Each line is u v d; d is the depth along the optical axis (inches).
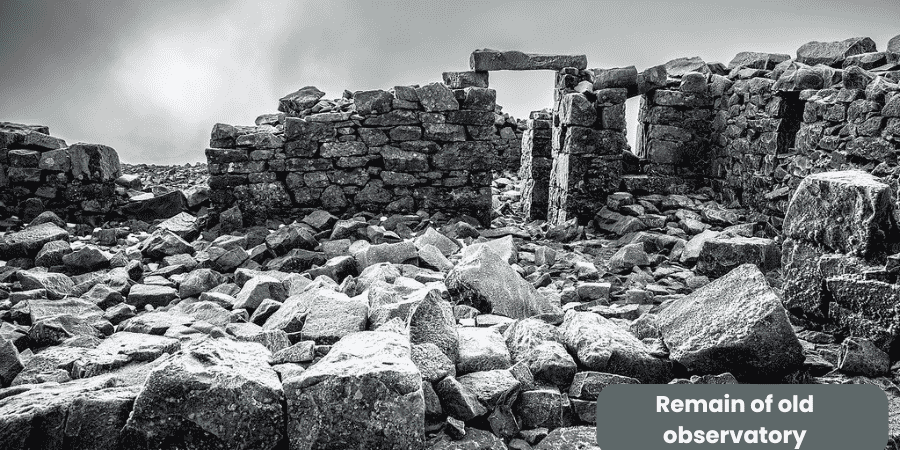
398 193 407.2
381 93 401.1
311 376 130.3
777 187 358.3
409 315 172.2
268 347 181.5
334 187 402.6
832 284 192.4
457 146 410.3
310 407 129.1
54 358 177.2
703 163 436.1
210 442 129.3
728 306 173.2
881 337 180.1
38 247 325.7
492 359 169.9
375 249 295.3
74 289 273.9
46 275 275.6
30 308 234.8
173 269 308.0
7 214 393.4
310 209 402.3
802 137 339.9
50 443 130.3
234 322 228.1
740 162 397.7
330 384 128.5
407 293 227.6
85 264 307.1
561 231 378.9
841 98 311.6
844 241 193.5
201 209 410.9
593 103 406.0
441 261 301.6
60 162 397.4
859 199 187.9
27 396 138.6
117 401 133.1
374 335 154.8
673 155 432.1
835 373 173.6
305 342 169.6
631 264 304.7
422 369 151.3
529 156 504.4
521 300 236.1
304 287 262.8
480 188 414.9
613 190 408.2
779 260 278.7
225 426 129.0
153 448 128.6
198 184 634.8
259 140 395.2
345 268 295.9
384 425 128.0
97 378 156.6
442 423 144.9
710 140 433.4
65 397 135.3
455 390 146.3
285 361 163.0
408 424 129.2
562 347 175.0
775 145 365.4
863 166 295.3
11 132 396.2
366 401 127.8
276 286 254.8
